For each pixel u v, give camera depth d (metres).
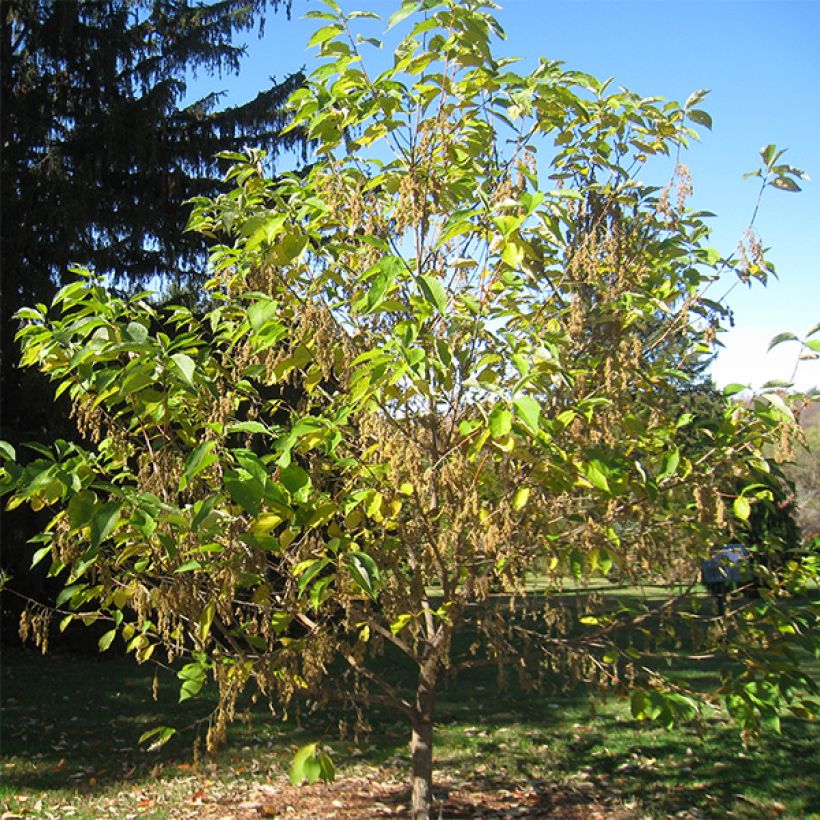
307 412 3.50
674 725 3.50
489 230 3.19
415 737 3.76
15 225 10.15
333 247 3.16
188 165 11.73
